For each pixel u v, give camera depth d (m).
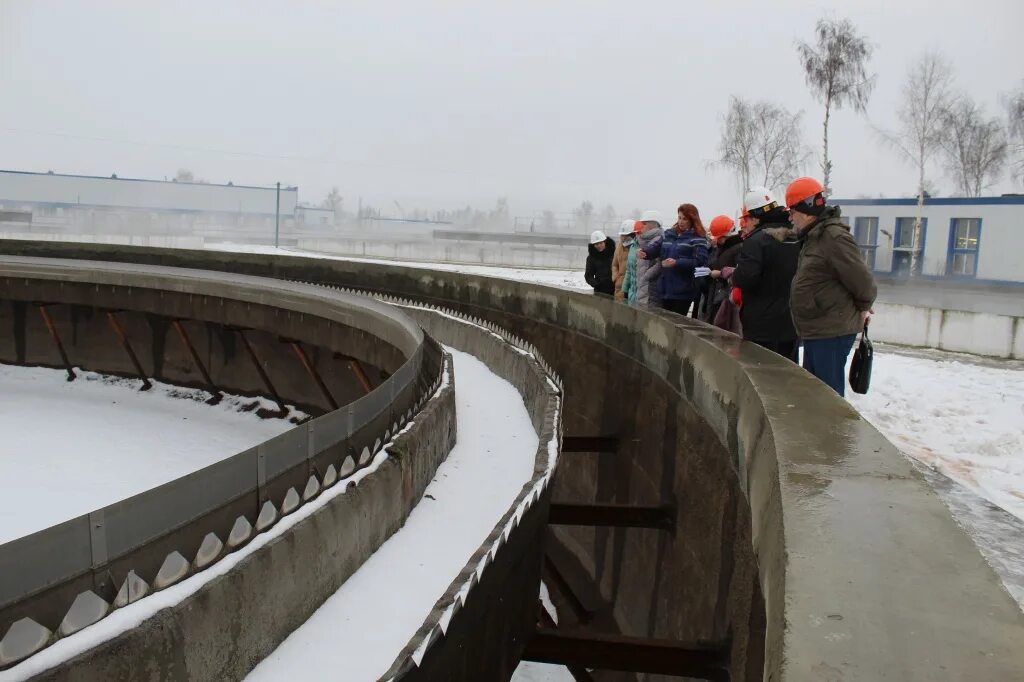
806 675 1.55
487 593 4.51
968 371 12.45
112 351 24.58
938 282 27.30
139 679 3.65
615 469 9.42
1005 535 2.98
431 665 3.68
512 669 5.12
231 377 22.17
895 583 1.91
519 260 44.03
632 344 9.19
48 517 14.35
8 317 25.58
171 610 3.83
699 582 6.00
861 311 5.95
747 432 4.58
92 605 3.59
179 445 19.27
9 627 3.25
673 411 7.30
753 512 3.91
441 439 7.75
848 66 38.22
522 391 10.47
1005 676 1.55
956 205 26.84
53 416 21.72
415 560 5.62
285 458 4.95
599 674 8.38
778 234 6.82
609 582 9.04
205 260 27.58
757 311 6.91
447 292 18.67
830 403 3.94
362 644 4.54
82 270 24.22
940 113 39.25
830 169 38.53
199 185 63.12
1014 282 25.55
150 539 3.87
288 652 4.48
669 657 5.14
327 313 17.92
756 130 43.09
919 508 2.39
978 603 1.82
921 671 1.56
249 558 4.34
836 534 2.20
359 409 6.16
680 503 6.82
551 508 7.16
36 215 58.84
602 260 13.64
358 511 5.46
